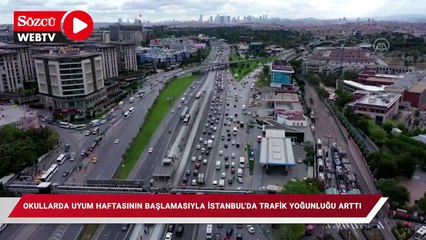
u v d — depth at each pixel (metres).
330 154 192.12
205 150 197.12
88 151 196.00
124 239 120.38
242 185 157.62
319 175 163.25
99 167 176.75
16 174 165.88
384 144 190.62
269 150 179.62
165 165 171.75
